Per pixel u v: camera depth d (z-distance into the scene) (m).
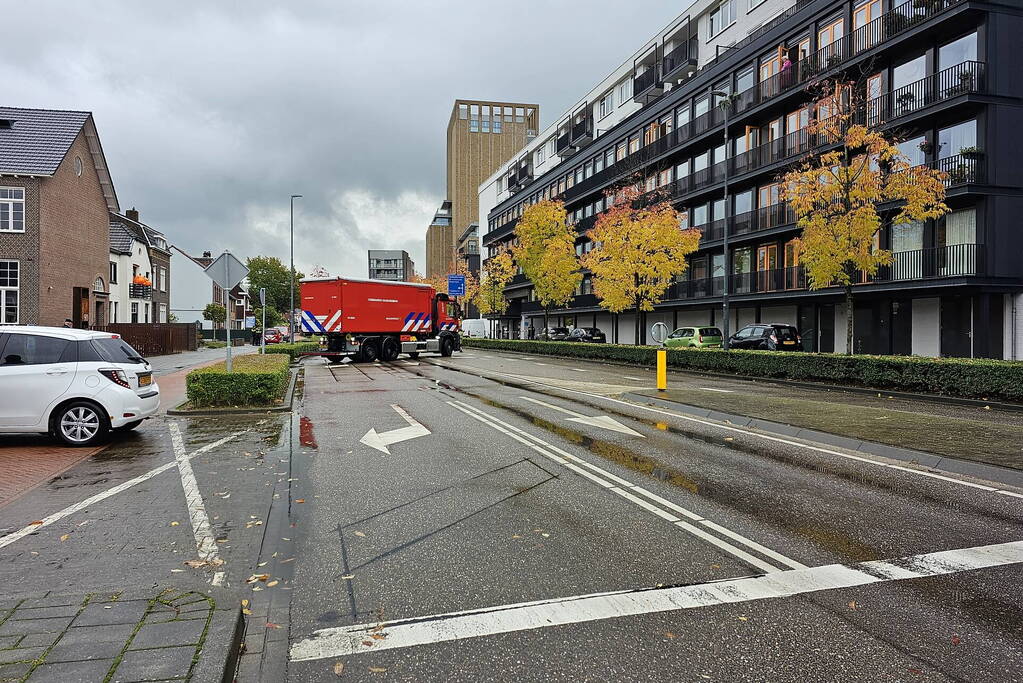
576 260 37.28
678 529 4.96
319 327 27.05
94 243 31.52
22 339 8.62
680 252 27.62
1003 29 20.25
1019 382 12.77
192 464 7.45
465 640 3.23
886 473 6.88
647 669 2.94
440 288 69.50
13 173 26.00
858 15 24.80
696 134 34.59
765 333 25.27
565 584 3.92
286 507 5.63
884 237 23.91
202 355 33.56
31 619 3.16
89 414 8.62
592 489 6.18
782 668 2.94
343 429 9.96
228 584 3.93
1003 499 5.85
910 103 22.45
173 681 2.59
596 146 46.97
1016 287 20.34
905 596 3.74
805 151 26.44
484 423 10.44
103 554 4.45
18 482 6.59
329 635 3.29
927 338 22.94
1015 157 20.34
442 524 5.11
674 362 24.11
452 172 110.44
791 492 6.07
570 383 17.78
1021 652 3.08
